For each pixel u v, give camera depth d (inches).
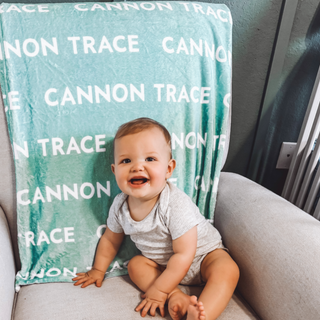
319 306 18.0
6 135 26.0
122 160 24.7
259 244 24.0
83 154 27.2
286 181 43.1
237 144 43.1
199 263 26.6
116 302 24.3
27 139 25.8
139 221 26.5
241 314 23.4
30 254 27.8
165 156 25.4
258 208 26.8
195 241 25.6
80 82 26.1
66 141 26.6
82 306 23.6
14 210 27.8
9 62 24.6
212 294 22.3
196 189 32.3
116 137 25.2
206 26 28.7
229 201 30.1
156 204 26.2
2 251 23.8
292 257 21.1
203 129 30.9
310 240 21.4
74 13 25.7
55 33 25.2
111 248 28.9
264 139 42.4
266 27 36.4
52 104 25.9
